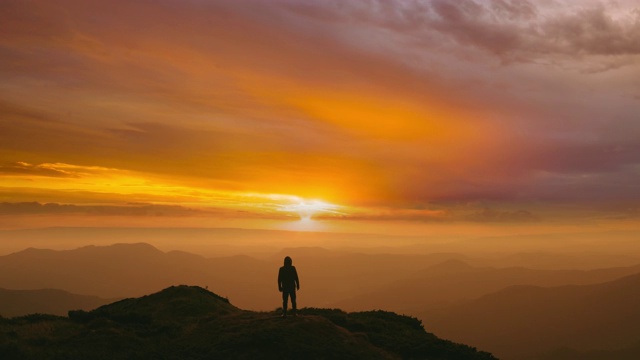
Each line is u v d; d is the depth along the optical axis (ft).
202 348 62.34
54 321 75.10
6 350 55.57
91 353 58.59
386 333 76.28
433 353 67.72
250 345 60.85
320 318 71.61
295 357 58.18
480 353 70.08
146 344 63.98
